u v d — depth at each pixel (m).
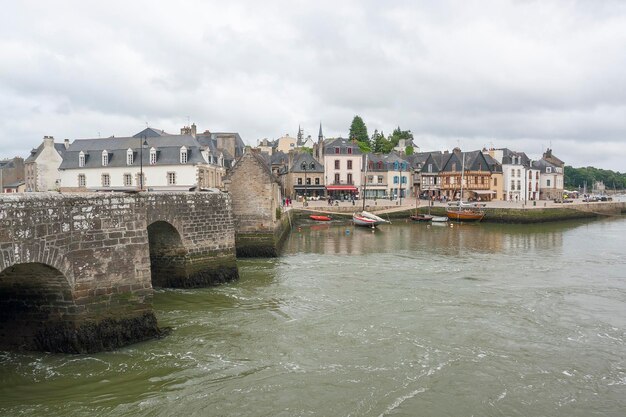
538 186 99.62
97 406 11.82
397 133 133.62
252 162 33.81
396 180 89.69
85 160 54.19
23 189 76.12
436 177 91.75
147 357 14.52
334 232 53.59
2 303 14.23
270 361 14.62
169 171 52.19
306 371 13.98
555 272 28.97
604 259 33.97
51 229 12.88
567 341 16.75
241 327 17.59
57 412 11.51
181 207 22.44
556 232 53.34
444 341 16.58
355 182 85.62
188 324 17.77
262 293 22.75
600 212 75.50
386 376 13.77
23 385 12.63
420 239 46.78
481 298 22.34
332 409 11.91
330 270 29.22
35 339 14.20
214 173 58.22
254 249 34.00
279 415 11.57
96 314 14.39
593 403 12.54
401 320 18.78
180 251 22.97
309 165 84.19
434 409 12.03
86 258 14.04
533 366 14.65
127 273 15.09
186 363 14.30
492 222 65.31
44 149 68.06
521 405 12.37
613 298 22.53
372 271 28.97
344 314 19.48
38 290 13.84
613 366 14.74
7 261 11.62
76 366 13.63
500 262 32.62
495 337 17.03
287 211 54.59
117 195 14.85
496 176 89.94
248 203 33.94
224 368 14.04
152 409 11.72
